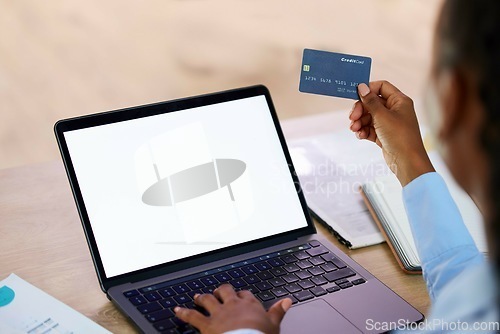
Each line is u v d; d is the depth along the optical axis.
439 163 1.36
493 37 0.55
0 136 3.15
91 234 1.03
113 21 4.04
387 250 1.18
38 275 1.08
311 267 1.08
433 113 0.65
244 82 3.54
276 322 0.90
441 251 0.96
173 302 0.98
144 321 0.94
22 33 3.89
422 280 1.10
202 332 0.89
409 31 4.02
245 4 4.25
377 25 4.09
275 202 1.16
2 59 3.66
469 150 0.61
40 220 1.22
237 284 1.03
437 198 1.00
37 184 1.33
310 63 1.16
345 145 1.50
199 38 3.91
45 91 3.45
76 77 3.56
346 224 1.23
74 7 4.16
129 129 1.11
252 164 1.16
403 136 1.09
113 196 1.06
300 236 1.16
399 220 1.20
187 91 3.46
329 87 1.16
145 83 3.52
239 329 0.86
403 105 1.13
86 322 0.97
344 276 1.06
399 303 1.01
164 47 3.82
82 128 1.08
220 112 1.17
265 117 1.20
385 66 3.64
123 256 1.04
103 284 1.01
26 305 0.99
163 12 4.14
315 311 0.98
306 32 3.98
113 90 3.47
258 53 3.77
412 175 1.05
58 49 3.77
